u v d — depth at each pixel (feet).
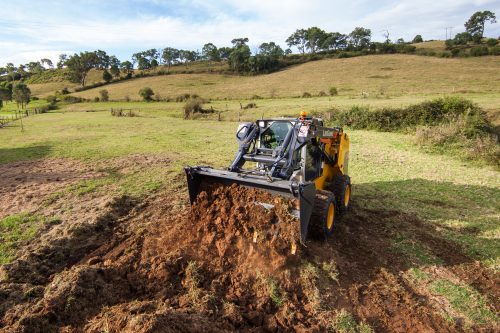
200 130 71.05
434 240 19.52
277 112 95.20
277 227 15.79
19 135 67.67
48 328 11.09
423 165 37.86
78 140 57.93
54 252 17.15
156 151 46.55
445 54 231.30
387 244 18.86
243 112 103.19
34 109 161.48
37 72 426.10
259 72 268.00
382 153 44.42
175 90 215.72
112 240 18.76
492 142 42.96
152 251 16.22
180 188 28.27
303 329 12.07
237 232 15.85
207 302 12.57
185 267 14.87
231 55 291.17
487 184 30.63
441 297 14.52
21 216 22.27
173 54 398.01
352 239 19.31
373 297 14.32
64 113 140.56
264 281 14.21
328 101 116.78
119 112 117.08
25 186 30.09
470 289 14.98
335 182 21.56
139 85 253.24
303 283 14.57
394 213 23.41
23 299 13.12
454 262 17.28
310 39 386.93
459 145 45.39
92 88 273.54
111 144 53.16
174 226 18.01
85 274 13.20
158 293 13.28
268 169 17.72
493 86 129.59
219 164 37.93
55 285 13.20
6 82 357.82
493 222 22.12
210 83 237.86
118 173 34.04
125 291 13.60
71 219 21.67
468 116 53.16
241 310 12.75
